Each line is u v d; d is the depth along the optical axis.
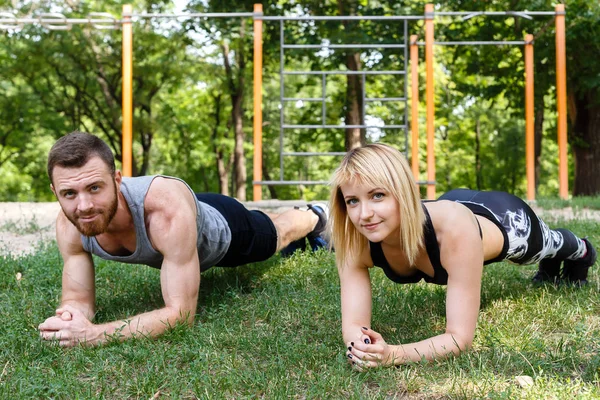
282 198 32.03
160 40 20.38
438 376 2.51
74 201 2.93
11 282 4.35
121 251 3.45
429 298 3.67
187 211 3.32
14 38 19.58
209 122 26.05
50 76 22.80
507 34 17.19
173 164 30.28
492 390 2.31
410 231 2.59
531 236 3.36
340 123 19.34
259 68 10.09
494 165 31.02
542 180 32.00
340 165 2.61
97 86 22.00
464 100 26.81
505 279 4.18
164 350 2.84
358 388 2.38
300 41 16.48
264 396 2.40
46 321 3.00
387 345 2.63
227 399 2.37
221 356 2.79
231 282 4.26
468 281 2.73
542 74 17.19
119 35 20.52
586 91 16.50
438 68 21.95
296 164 30.06
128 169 10.60
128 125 10.60
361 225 2.60
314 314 3.50
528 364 2.59
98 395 2.41
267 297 3.81
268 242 4.42
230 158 26.70
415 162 12.36
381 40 16.34
